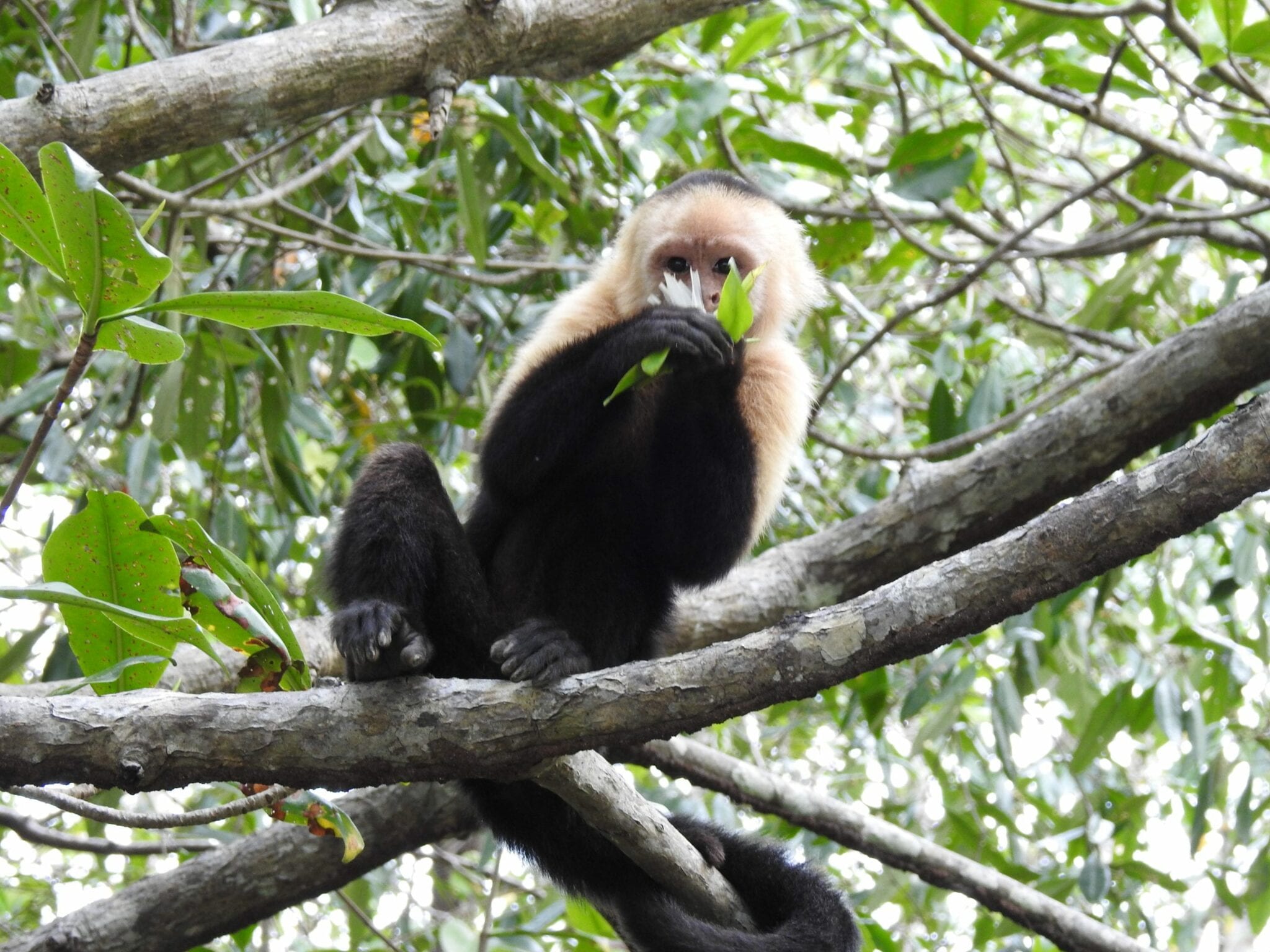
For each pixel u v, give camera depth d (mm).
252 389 14133
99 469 11273
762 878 8305
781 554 11000
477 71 8484
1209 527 11977
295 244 13383
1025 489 10242
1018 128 18062
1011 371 14031
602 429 7699
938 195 11602
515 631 6770
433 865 16625
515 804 7969
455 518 7570
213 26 12289
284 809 6289
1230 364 9375
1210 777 11336
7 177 4844
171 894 10289
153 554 6090
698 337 6984
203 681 9758
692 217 9281
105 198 4629
